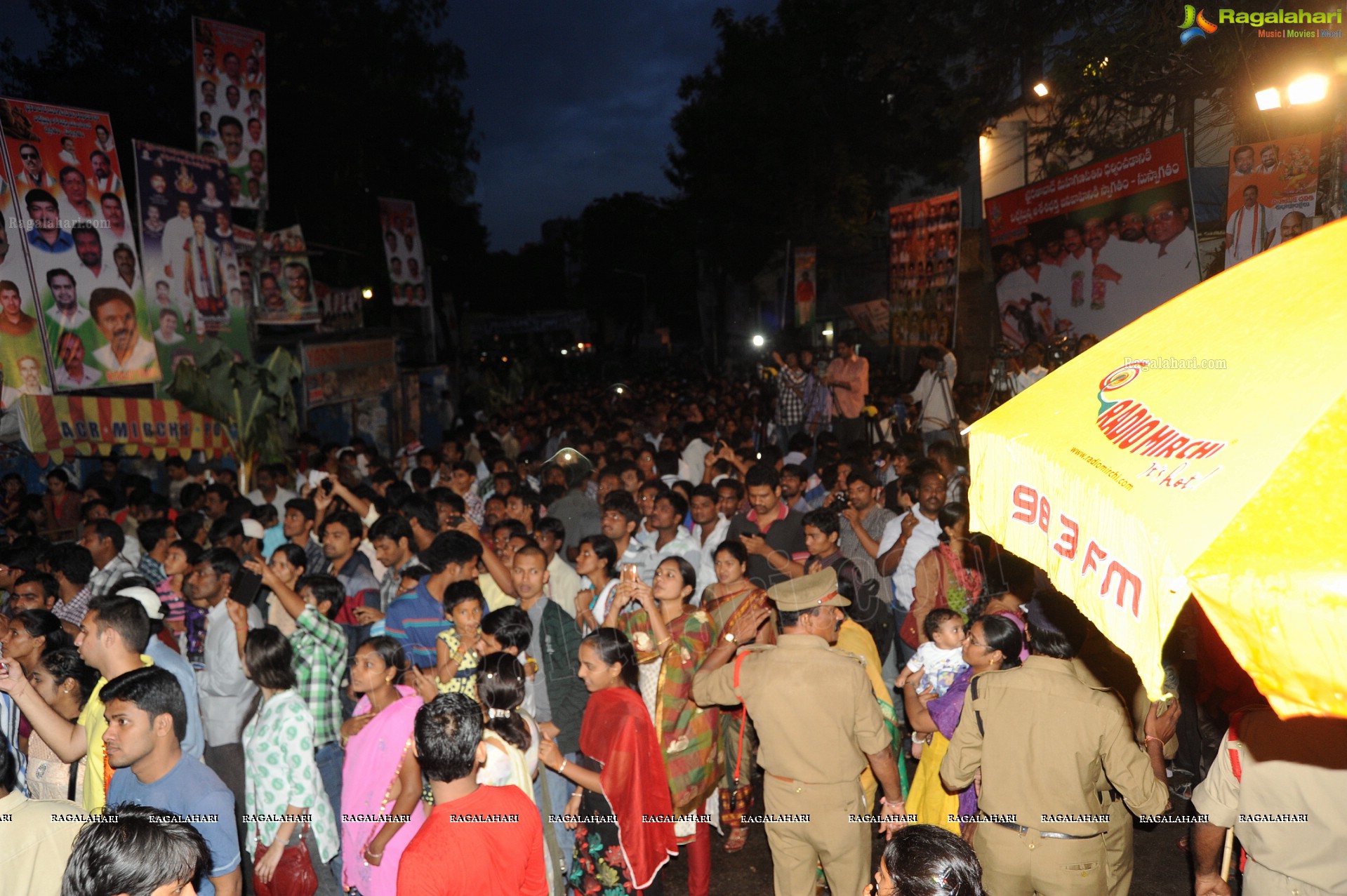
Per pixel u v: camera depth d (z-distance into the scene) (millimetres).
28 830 2902
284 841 4207
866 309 23250
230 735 5117
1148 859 5094
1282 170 10844
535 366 37469
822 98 32281
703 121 34406
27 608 5543
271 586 5051
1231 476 1679
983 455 2580
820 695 3955
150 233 11281
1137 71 13773
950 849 2174
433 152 27875
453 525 6785
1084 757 3395
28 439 8977
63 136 9367
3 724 4703
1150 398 2141
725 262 36344
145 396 11648
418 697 4281
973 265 20750
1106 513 1901
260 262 14797
